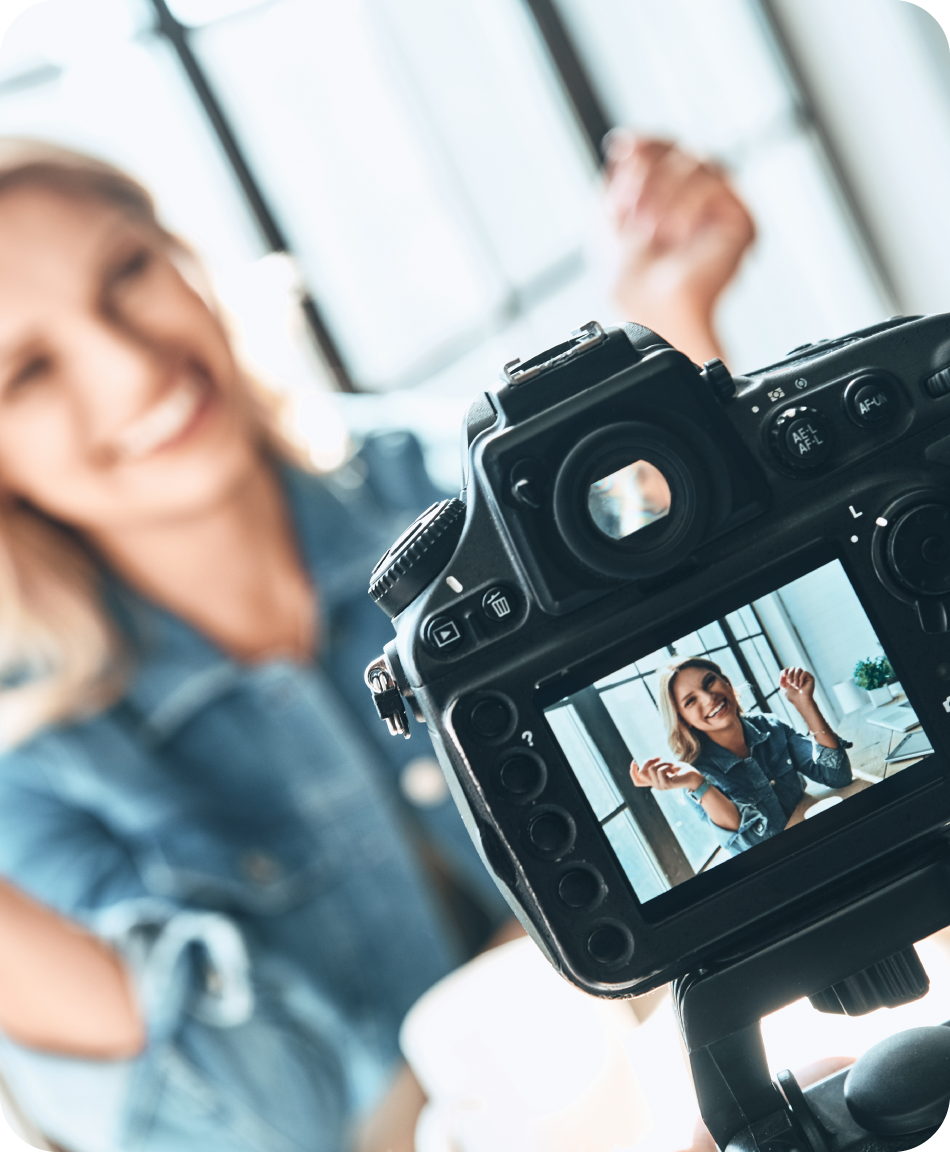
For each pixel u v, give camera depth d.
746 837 0.42
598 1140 0.51
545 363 0.42
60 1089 0.89
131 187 0.92
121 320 0.86
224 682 0.95
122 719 0.93
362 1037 0.94
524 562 0.41
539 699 0.42
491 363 1.64
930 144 2.10
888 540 0.42
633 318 1.10
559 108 1.79
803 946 0.43
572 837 0.42
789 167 2.13
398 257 1.54
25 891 0.90
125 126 1.22
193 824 0.92
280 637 0.98
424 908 0.96
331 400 1.15
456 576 0.42
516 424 0.41
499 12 1.74
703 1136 0.47
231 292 1.05
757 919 0.42
